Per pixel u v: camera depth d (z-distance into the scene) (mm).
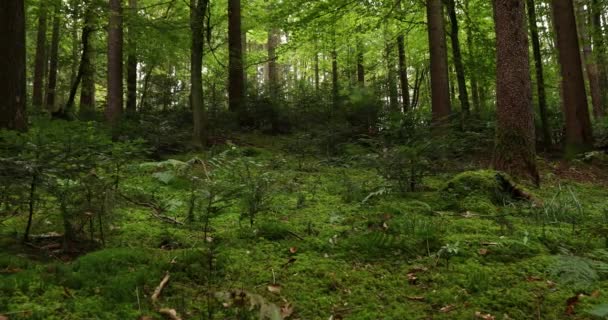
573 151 11438
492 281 2994
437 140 6477
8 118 6199
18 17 6441
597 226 3963
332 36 15281
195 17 10039
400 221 4320
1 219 3984
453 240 3787
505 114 7145
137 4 17703
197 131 10195
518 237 3943
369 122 10336
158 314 2453
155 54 15992
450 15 14086
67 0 13398
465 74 16047
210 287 2865
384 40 20234
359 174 7898
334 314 2576
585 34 18297
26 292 2537
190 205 4555
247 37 25875
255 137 13188
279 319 2119
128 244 3633
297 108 14898
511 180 5875
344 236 3990
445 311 2598
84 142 3768
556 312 2561
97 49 17328
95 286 2701
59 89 18750
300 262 3340
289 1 13523
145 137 9164
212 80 17938
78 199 3498
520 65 7078
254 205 4293
